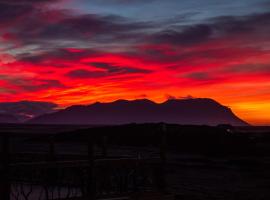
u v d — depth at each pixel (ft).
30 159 42.70
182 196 62.54
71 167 32.76
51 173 36.40
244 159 139.85
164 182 38.55
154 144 167.84
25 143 207.62
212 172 102.42
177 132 189.78
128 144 170.81
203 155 158.10
